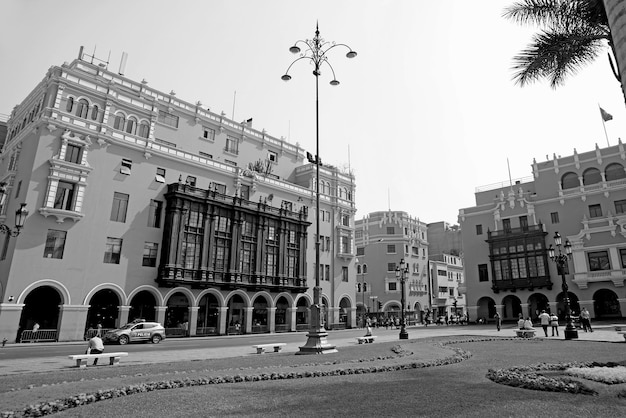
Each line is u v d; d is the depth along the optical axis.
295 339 36.12
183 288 39.44
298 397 8.73
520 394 8.75
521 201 57.97
